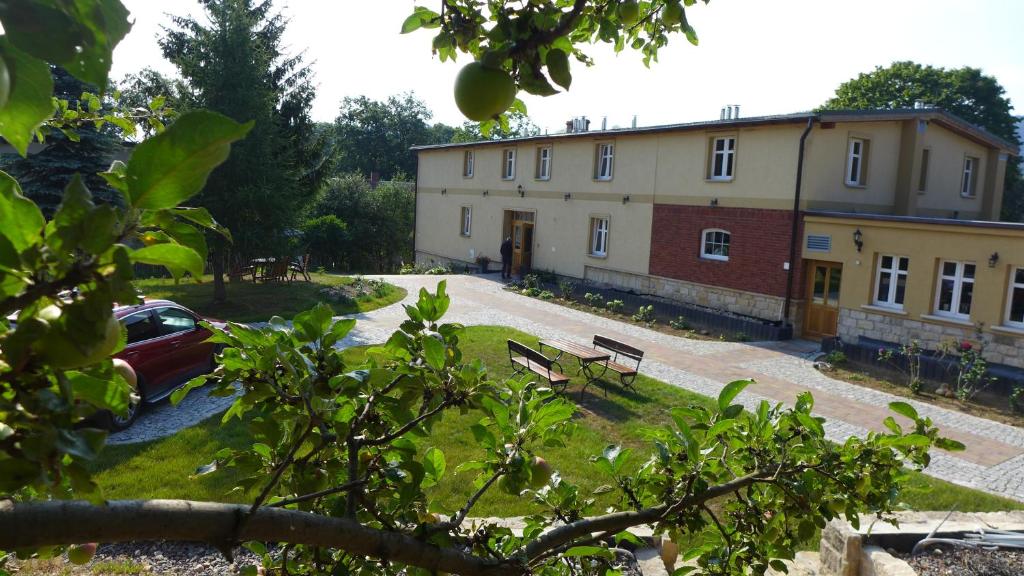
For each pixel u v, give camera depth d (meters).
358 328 15.50
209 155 0.76
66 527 0.94
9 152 17.09
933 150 20.08
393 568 2.19
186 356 9.22
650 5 2.38
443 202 32.41
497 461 2.29
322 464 2.13
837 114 16.45
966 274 14.19
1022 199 35.19
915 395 12.23
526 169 26.70
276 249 16.56
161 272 21.66
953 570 5.39
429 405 2.21
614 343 12.59
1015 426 10.70
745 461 2.95
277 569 2.29
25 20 0.67
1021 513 6.48
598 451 8.30
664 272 20.86
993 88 34.94
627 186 22.06
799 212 16.91
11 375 0.81
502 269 27.27
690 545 5.84
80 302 0.77
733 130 18.36
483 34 1.65
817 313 16.97
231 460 2.16
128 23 0.75
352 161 65.75
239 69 15.71
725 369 13.74
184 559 5.29
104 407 1.04
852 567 5.71
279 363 2.07
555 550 2.30
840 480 2.79
